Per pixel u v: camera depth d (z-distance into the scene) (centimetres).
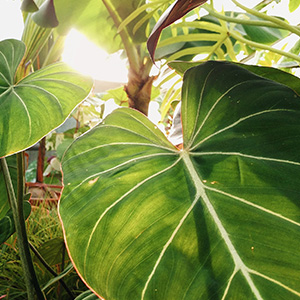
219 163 49
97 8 119
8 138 56
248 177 46
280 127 51
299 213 40
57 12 116
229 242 39
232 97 58
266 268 35
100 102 238
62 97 65
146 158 55
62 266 98
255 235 39
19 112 60
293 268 35
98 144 61
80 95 66
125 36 117
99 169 55
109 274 41
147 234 42
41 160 217
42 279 105
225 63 64
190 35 115
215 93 60
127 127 65
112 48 136
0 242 69
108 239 43
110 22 126
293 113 52
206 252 39
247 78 60
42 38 104
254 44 100
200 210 43
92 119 264
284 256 36
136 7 113
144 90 122
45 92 66
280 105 54
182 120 63
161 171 51
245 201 43
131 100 123
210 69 64
